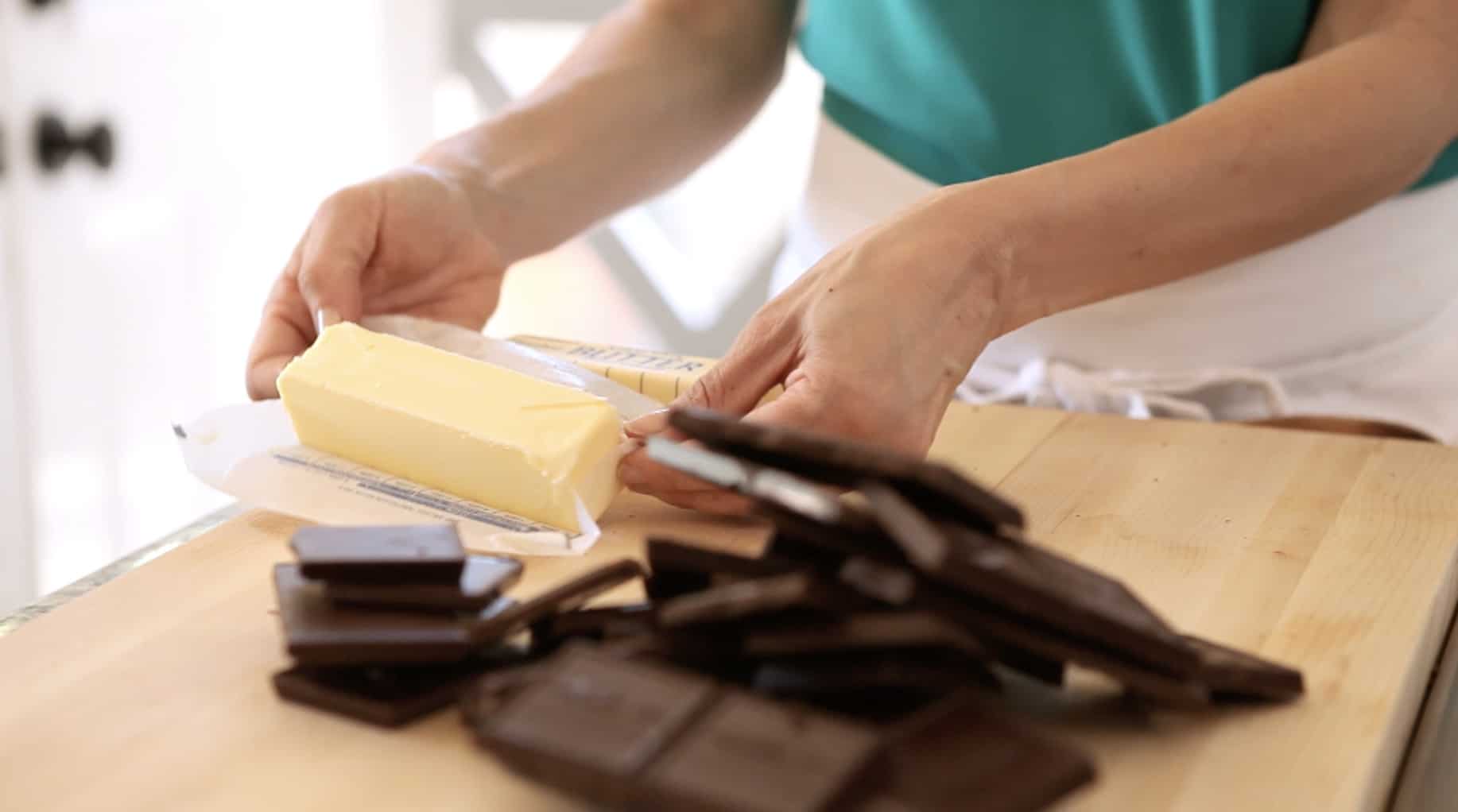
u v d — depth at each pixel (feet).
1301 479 2.55
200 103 6.09
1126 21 3.12
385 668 1.71
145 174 5.87
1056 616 1.44
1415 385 3.20
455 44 7.26
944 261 2.35
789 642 1.42
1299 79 2.67
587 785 1.27
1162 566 2.16
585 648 1.45
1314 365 3.22
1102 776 1.54
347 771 1.56
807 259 3.71
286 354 2.87
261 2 6.32
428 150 3.32
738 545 2.24
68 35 5.40
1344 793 1.52
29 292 5.44
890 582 1.36
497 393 2.32
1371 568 2.15
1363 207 2.80
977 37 3.25
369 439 2.36
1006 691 1.70
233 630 1.92
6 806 1.51
